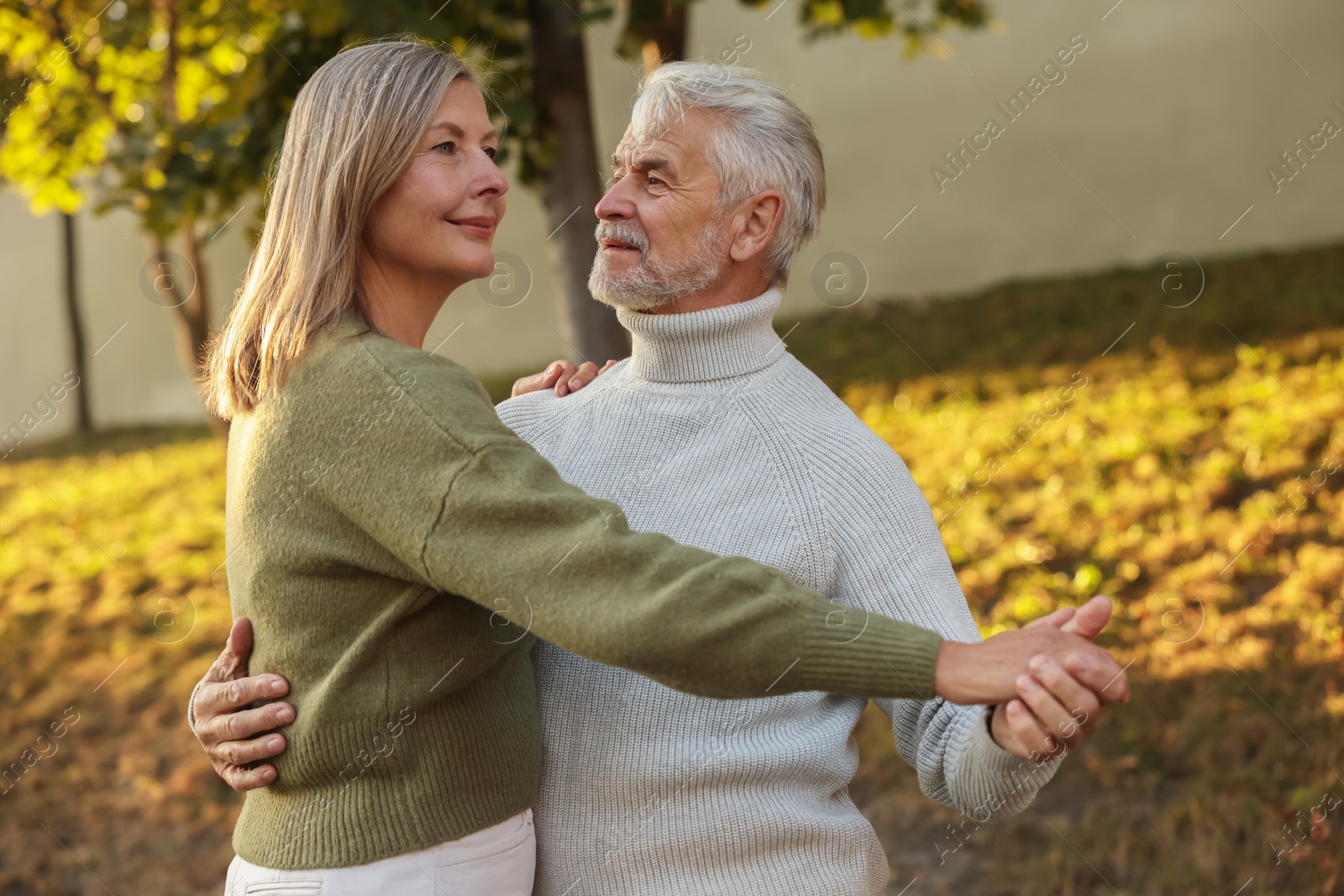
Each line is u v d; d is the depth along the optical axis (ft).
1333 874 10.71
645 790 5.87
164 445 35.22
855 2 16.51
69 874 14.82
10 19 17.40
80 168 20.84
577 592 4.62
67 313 39.73
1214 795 12.04
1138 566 16.72
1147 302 28.60
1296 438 19.15
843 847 6.04
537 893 6.07
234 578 5.60
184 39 17.54
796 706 6.10
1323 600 14.65
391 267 5.60
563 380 7.16
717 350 6.41
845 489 6.13
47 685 20.15
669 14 13.94
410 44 5.58
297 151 5.34
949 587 6.16
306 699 5.23
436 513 4.74
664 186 6.32
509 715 5.62
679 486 6.27
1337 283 26.55
